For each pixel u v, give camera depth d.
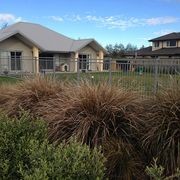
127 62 9.74
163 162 3.95
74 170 2.39
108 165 3.84
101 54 38.59
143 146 4.20
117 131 4.35
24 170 2.68
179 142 3.91
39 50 33.53
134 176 3.94
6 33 32.84
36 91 5.81
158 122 4.12
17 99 5.77
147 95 4.78
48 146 2.79
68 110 4.48
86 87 4.89
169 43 50.25
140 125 4.37
